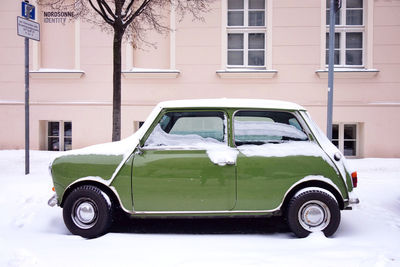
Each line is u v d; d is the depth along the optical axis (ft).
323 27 30.12
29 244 11.02
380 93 30.01
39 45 31.55
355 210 15.43
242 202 11.75
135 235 12.02
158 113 12.35
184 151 11.88
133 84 31.12
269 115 12.42
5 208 14.87
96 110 31.27
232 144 12.00
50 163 12.31
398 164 26.55
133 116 31.22
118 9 19.58
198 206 11.76
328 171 11.76
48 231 12.84
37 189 17.72
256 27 31.32
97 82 31.22
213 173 11.70
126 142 12.43
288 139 12.25
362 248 10.62
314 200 11.62
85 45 31.12
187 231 13.12
